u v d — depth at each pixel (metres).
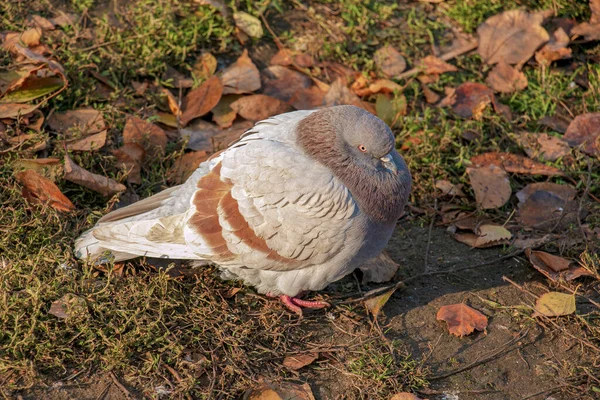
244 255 5.19
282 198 5.05
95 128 6.48
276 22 8.02
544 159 7.00
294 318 5.50
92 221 5.87
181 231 5.24
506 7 8.39
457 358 5.31
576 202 6.61
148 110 6.95
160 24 7.40
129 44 7.27
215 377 4.92
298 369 5.11
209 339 5.16
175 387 4.82
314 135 5.20
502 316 5.68
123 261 5.59
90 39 7.31
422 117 7.40
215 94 7.01
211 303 5.38
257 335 5.28
